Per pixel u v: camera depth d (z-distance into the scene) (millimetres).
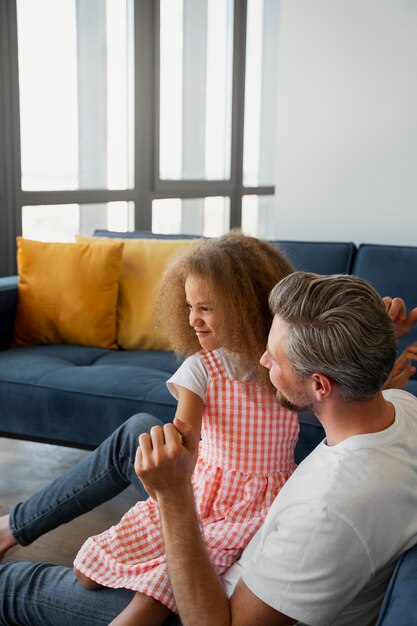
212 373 1391
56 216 4883
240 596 1001
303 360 968
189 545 1047
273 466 1378
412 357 1415
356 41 3512
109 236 3428
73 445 2584
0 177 4402
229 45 6320
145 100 5504
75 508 1758
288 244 3137
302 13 3605
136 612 1229
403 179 3514
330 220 3697
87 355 2955
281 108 3721
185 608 1023
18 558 2178
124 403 2459
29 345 3121
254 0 6469
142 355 2979
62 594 1396
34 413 2605
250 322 1346
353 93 3555
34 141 4641
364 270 2986
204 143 6191
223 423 1385
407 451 996
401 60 3432
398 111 3475
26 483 2699
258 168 6879
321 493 938
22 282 3143
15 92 4422
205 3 5969
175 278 1446
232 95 6406
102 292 3088
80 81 4949
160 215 5840
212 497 1378
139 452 1065
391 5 3412
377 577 977
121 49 5281
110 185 5320
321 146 3660
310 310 964
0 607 1460
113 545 1369
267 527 1015
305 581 932
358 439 972
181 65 5801
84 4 4910
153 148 5602
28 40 4504
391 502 935
